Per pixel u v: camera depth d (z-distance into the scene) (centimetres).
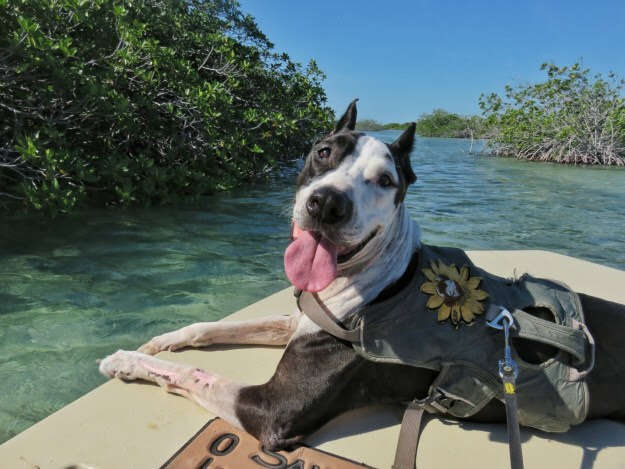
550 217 195
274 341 68
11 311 80
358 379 51
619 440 52
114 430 49
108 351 70
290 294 86
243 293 95
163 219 151
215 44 246
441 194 248
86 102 147
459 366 49
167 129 193
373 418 54
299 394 49
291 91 307
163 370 57
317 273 49
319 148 56
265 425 49
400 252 52
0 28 131
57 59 136
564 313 52
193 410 54
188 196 185
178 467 44
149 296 91
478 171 388
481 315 50
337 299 50
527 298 54
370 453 49
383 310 49
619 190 290
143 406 54
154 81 176
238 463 46
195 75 195
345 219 47
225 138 204
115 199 165
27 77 133
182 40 236
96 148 173
